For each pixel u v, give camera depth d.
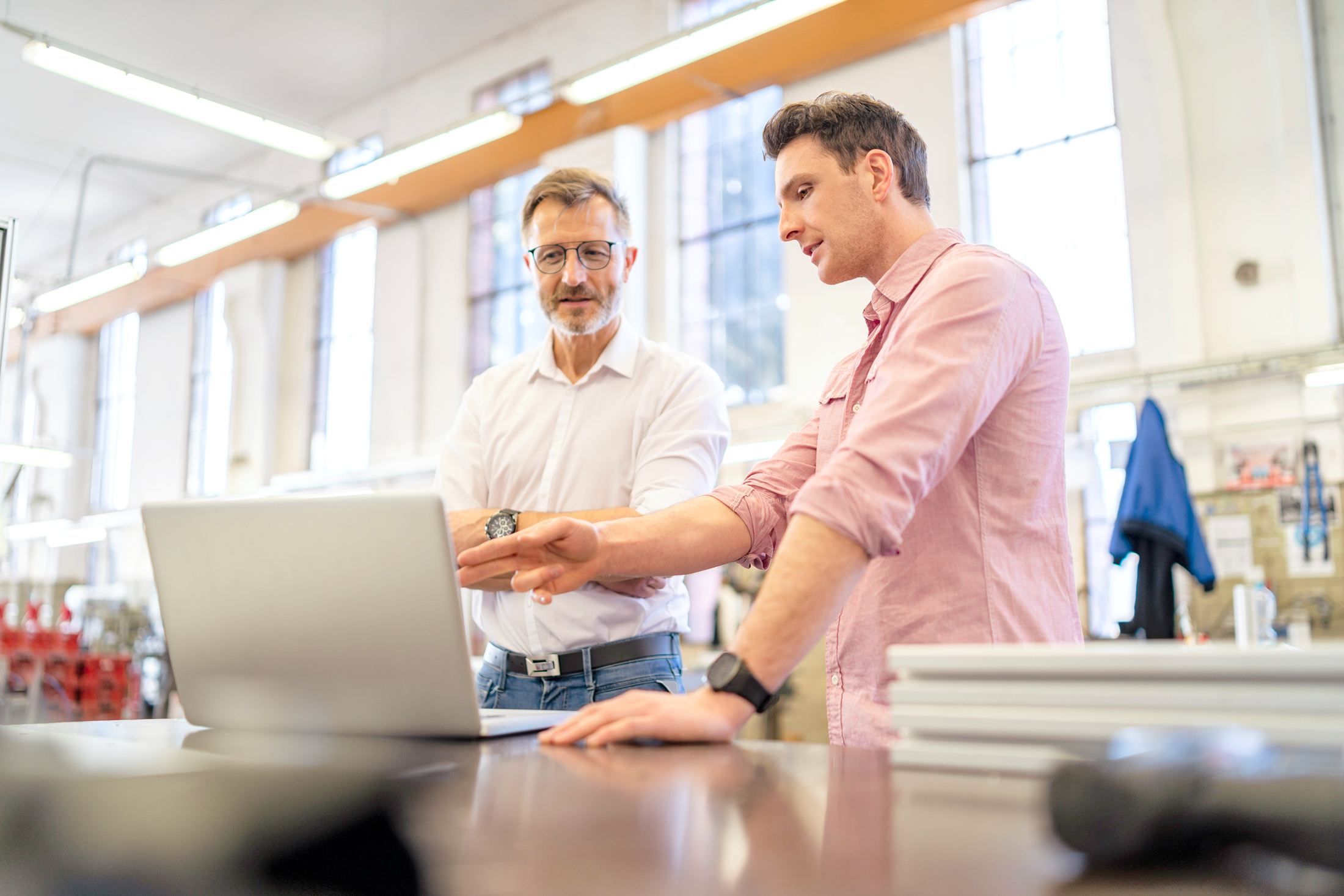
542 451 1.82
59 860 0.41
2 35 8.76
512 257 9.01
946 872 0.38
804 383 6.91
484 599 1.77
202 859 0.41
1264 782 0.38
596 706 0.83
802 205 1.25
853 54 6.86
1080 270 6.14
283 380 10.52
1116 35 6.00
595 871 0.39
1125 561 5.54
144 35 8.96
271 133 6.21
